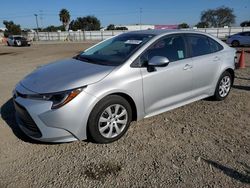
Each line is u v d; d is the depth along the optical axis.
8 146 3.75
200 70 4.84
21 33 72.56
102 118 3.68
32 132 3.64
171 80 4.36
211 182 2.98
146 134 4.11
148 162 3.36
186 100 4.77
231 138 4.02
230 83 5.74
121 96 3.86
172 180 3.02
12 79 8.32
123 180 3.02
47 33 65.69
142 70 3.99
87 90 3.49
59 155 3.52
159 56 4.02
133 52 4.05
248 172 3.17
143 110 4.12
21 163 3.35
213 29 54.28
